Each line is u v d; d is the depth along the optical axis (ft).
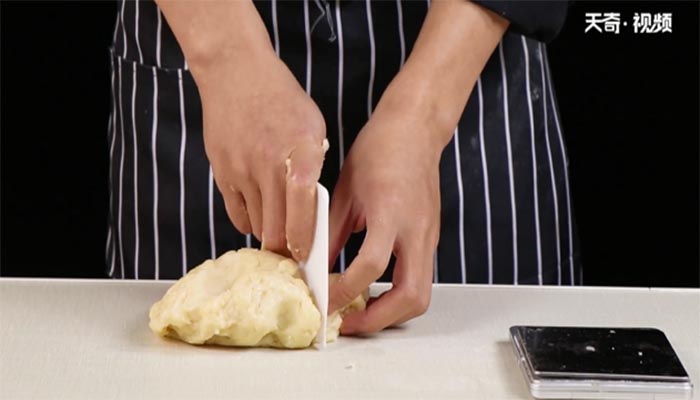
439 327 3.72
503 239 4.83
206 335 3.45
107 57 6.47
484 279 4.84
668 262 6.84
